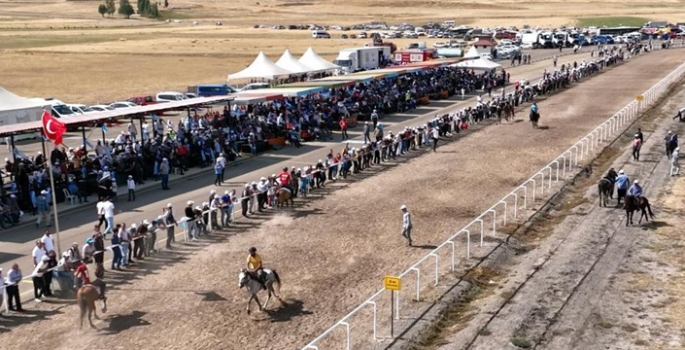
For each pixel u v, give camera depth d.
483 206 34.41
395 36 155.62
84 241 29.78
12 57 111.75
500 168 42.59
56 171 36.09
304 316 21.97
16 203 32.62
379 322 21.36
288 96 52.62
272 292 22.84
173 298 23.56
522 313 21.59
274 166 44.09
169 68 101.69
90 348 20.05
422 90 71.69
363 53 90.38
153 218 32.94
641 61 105.31
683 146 46.78
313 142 52.28
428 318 21.52
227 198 31.73
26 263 27.16
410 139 48.28
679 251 26.89
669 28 148.25
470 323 21.05
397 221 32.06
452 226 31.17
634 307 21.86
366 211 33.81
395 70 70.44
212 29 186.25
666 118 58.12
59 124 28.53
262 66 62.78
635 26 174.75
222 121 49.66
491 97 70.12
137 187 39.41
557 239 28.86
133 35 161.62
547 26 183.12
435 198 36.06
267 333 20.84
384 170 42.94
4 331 21.30
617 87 79.00
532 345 19.47
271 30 181.50
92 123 41.09
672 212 32.19
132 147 41.94
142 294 23.94
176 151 42.84
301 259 27.17
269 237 29.97
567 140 50.69
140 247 27.19
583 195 36.12
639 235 28.98
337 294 23.66
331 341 20.17
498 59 113.50
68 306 23.23
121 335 20.86
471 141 51.56
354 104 60.47
